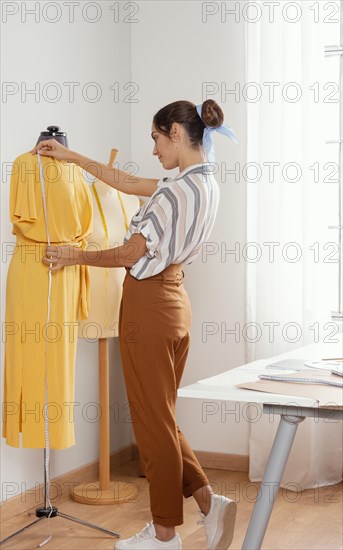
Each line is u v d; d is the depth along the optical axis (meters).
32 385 3.24
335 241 4.29
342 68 4.24
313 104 4.10
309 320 4.14
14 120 3.65
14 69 3.65
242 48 4.36
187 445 3.08
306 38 4.08
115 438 4.58
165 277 2.98
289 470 4.11
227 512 2.93
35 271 3.22
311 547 3.32
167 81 4.52
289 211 4.16
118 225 3.82
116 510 3.82
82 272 3.42
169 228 2.93
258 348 4.23
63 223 3.24
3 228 3.58
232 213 4.39
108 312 3.78
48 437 3.28
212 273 4.45
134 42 4.59
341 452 4.21
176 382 3.14
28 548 3.34
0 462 3.62
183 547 3.34
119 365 4.59
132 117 4.61
